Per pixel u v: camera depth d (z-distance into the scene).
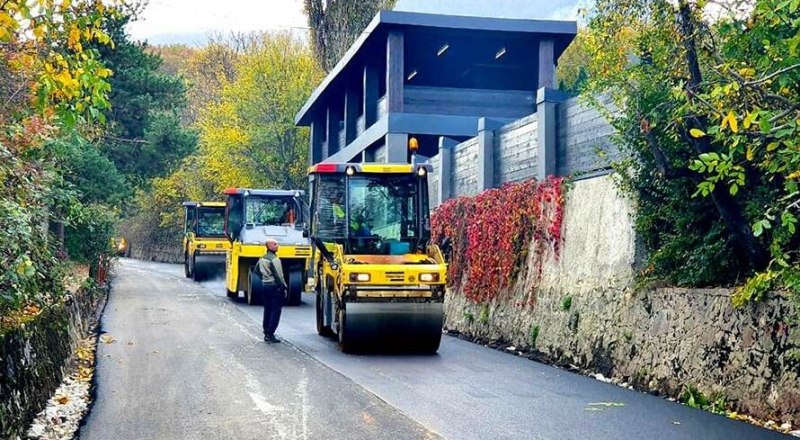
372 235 14.59
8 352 7.75
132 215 63.31
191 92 59.31
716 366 9.40
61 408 8.88
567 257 13.59
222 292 27.56
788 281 8.08
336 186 14.83
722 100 7.81
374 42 26.41
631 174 12.01
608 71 11.28
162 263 56.22
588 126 14.38
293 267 22.61
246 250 22.55
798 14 7.32
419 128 24.72
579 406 9.12
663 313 10.63
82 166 22.30
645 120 10.54
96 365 11.84
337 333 13.89
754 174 9.88
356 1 40.56
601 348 11.84
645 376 10.61
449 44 26.53
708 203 10.77
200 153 46.16
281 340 14.94
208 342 14.50
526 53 27.84
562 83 25.45
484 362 12.70
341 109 34.12
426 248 14.62
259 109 40.47
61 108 7.20
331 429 7.87
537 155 16.09
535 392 10.00
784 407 8.26
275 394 9.65
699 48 9.61
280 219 24.30
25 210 9.06
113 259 38.38
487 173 18.34
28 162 10.03
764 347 8.77
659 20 9.98
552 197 14.24
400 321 13.23
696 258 10.56
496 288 16.17
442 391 9.97
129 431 7.86
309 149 39.81
